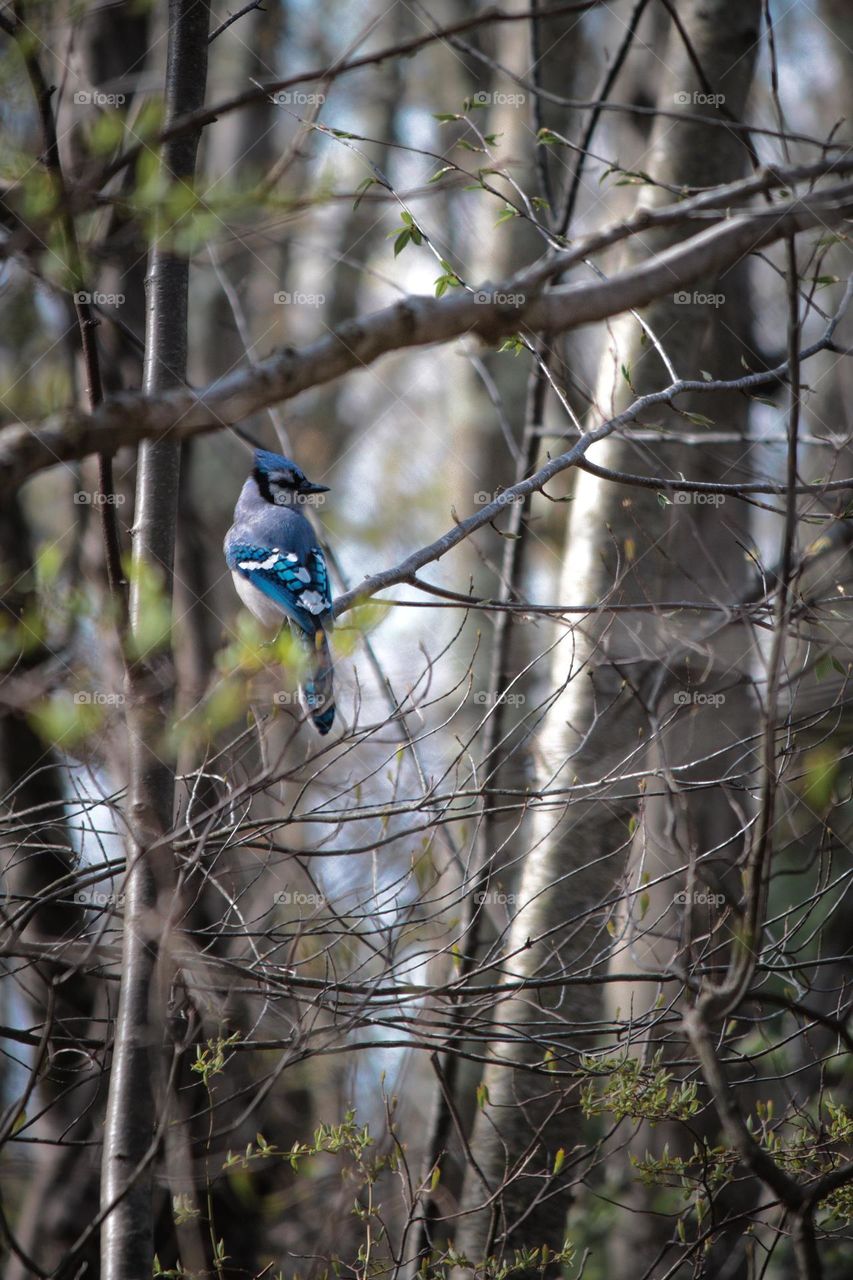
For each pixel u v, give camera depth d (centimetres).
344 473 2747
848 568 980
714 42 1275
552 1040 936
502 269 2006
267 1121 1193
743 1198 1308
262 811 961
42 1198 1277
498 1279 797
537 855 1102
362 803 861
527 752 1174
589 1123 1542
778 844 983
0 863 1310
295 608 1187
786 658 785
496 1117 1063
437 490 2644
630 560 935
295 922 848
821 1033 1378
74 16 577
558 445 2194
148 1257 717
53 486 1962
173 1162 751
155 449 888
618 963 1097
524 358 2206
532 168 1952
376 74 2661
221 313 2281
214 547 1970
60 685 668
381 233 2534
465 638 1966
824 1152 825
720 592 1201
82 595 639
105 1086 948
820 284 870
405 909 811
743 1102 1187
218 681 639
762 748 701
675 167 1281
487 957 848
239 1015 927
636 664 1029
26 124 605
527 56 2064
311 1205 1174
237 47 2500
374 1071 1063
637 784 959
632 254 1227
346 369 466
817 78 2117
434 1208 1035
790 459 643
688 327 1238
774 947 825
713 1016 659
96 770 740
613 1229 1503
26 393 576
